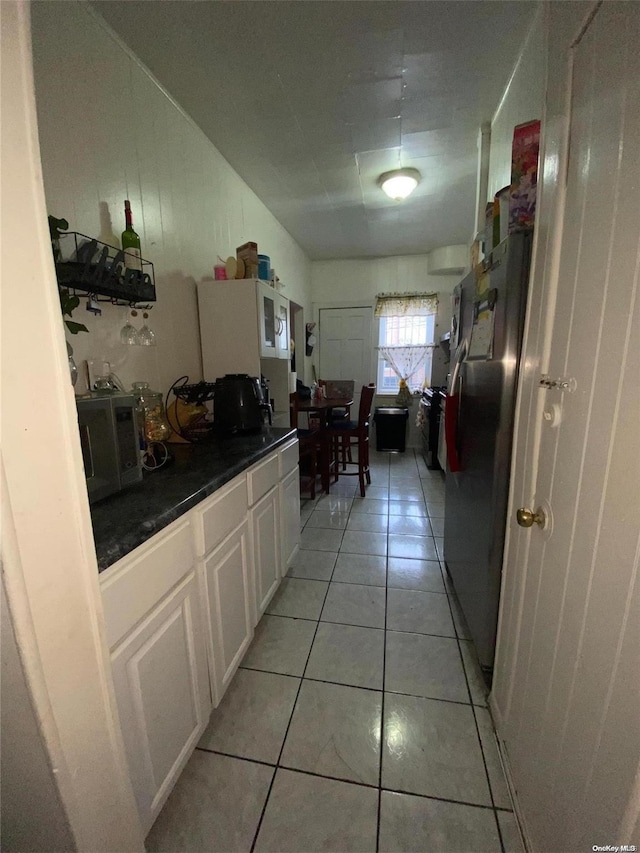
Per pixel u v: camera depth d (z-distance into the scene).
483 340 1.38
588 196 0.70
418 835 0.99
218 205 2.47
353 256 4.96
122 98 1.60
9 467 0.54
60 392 0.61
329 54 1.69
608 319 0.62
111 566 0.80
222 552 1.29
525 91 1.64
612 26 0.61
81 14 1.38
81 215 1.40
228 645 1.35
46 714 0.62
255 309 2.12
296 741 1.24
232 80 1.83
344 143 2.39
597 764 0.63
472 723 1.29
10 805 0.71
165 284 1.92
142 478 1.22
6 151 0.52
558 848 0.77
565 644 0.76
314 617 1.83
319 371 5.32
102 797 0.74
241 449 1.62
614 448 0.59
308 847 0.97
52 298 0.59
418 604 1.92
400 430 4.95
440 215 3.58
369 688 1.44
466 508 1.64
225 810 1.05
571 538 0.74
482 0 1.43
